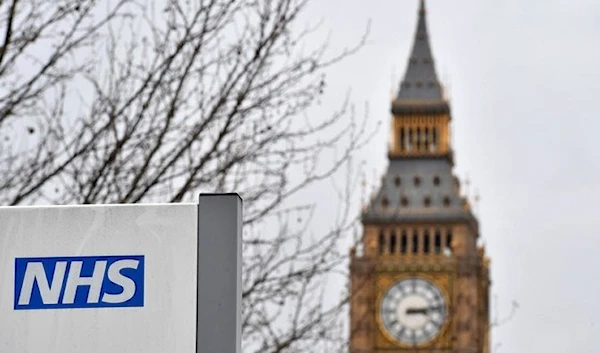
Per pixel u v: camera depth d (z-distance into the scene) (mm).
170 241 9172
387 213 187375
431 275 185750
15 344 9102
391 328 183250
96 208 9211
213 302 9109
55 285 9180
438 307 184625
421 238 187375
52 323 9141
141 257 9180
